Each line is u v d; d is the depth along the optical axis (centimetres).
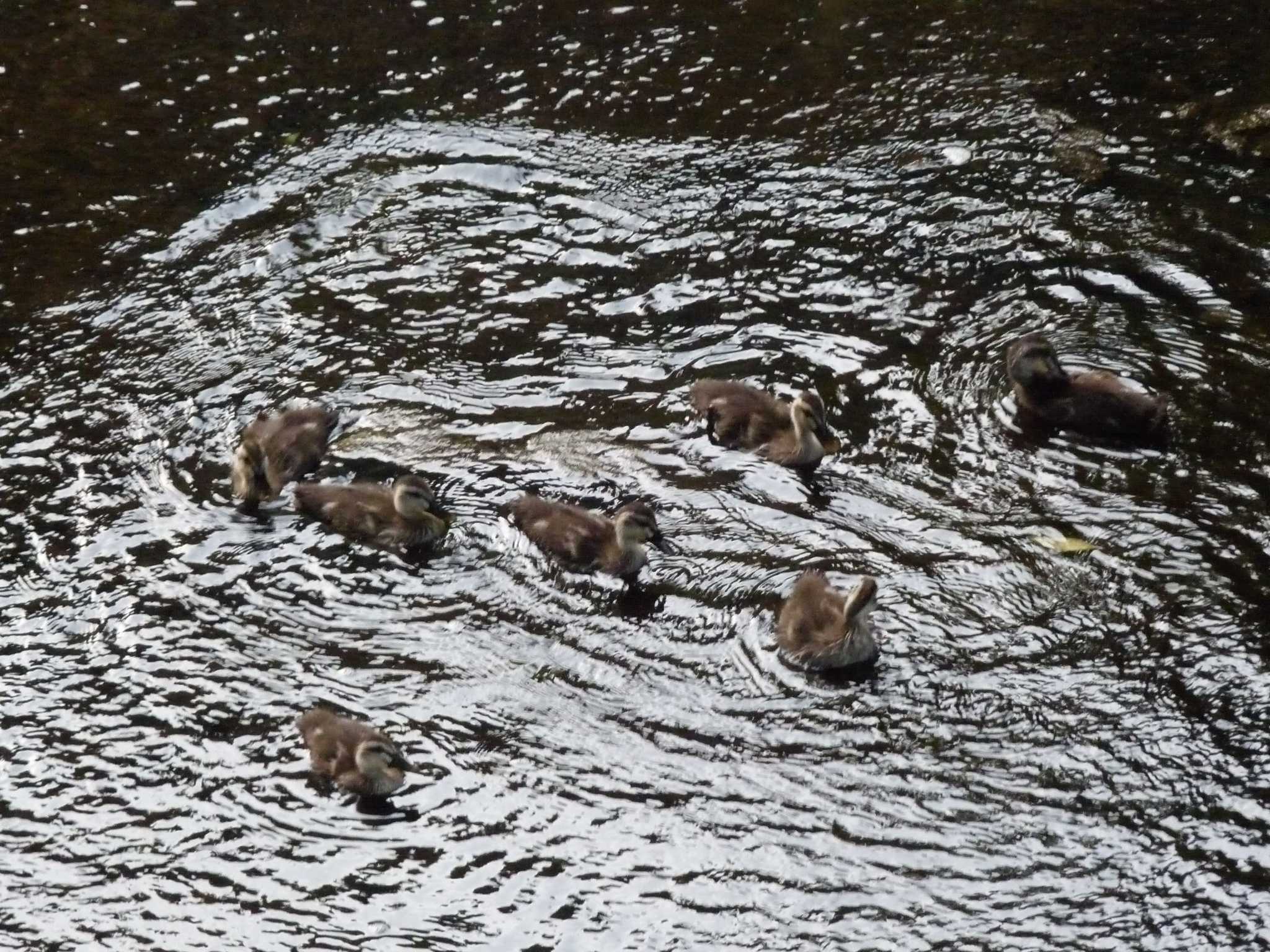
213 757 1171
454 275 1755
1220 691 1180
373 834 1105
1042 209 1802
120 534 1400
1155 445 1445
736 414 1490
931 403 1523
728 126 2000
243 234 1839
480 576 1341
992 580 1305
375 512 1376
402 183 1914
